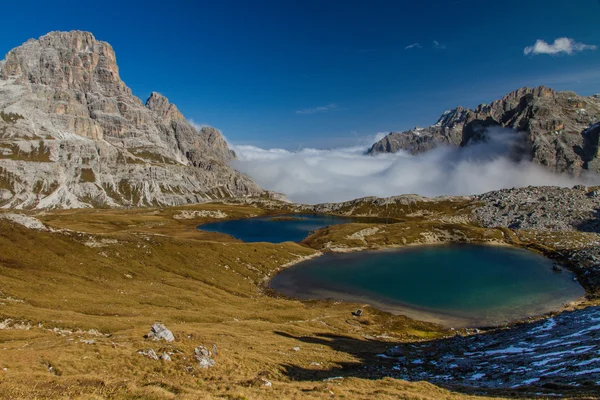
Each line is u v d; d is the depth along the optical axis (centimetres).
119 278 11175
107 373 3859
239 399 2961
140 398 2906
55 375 3509
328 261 19188
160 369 4125
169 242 15475
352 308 11838
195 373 4122
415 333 9819
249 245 18962
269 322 8906
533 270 17075
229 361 4712
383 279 15612
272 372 4631
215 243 17438
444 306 12156
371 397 3200
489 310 11712
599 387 3481
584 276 15388
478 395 3681
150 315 7838
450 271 16962
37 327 5709
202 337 5647
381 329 9881
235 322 8312
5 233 11050
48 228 12900
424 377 5175
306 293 13775
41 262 10381
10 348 4500
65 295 8250
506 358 5797
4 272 8762
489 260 19375
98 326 6247
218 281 13588
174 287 11212
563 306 11856
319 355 6034
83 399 2773
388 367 5856
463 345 7656
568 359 4853
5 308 6238
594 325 6469
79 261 11331
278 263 17738
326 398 3095
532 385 4056
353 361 5978
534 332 7462
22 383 3117
